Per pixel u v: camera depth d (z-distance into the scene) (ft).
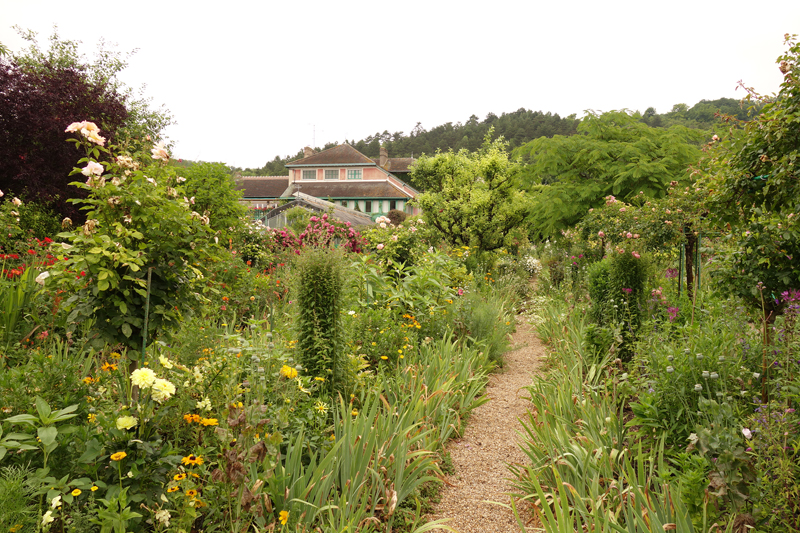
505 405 18.80
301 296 14.98
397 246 33.04
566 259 43.16
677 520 8.31
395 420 13.93
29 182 32.01
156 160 12.12
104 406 9.37
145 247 10.62
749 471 8.36
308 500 10.01
